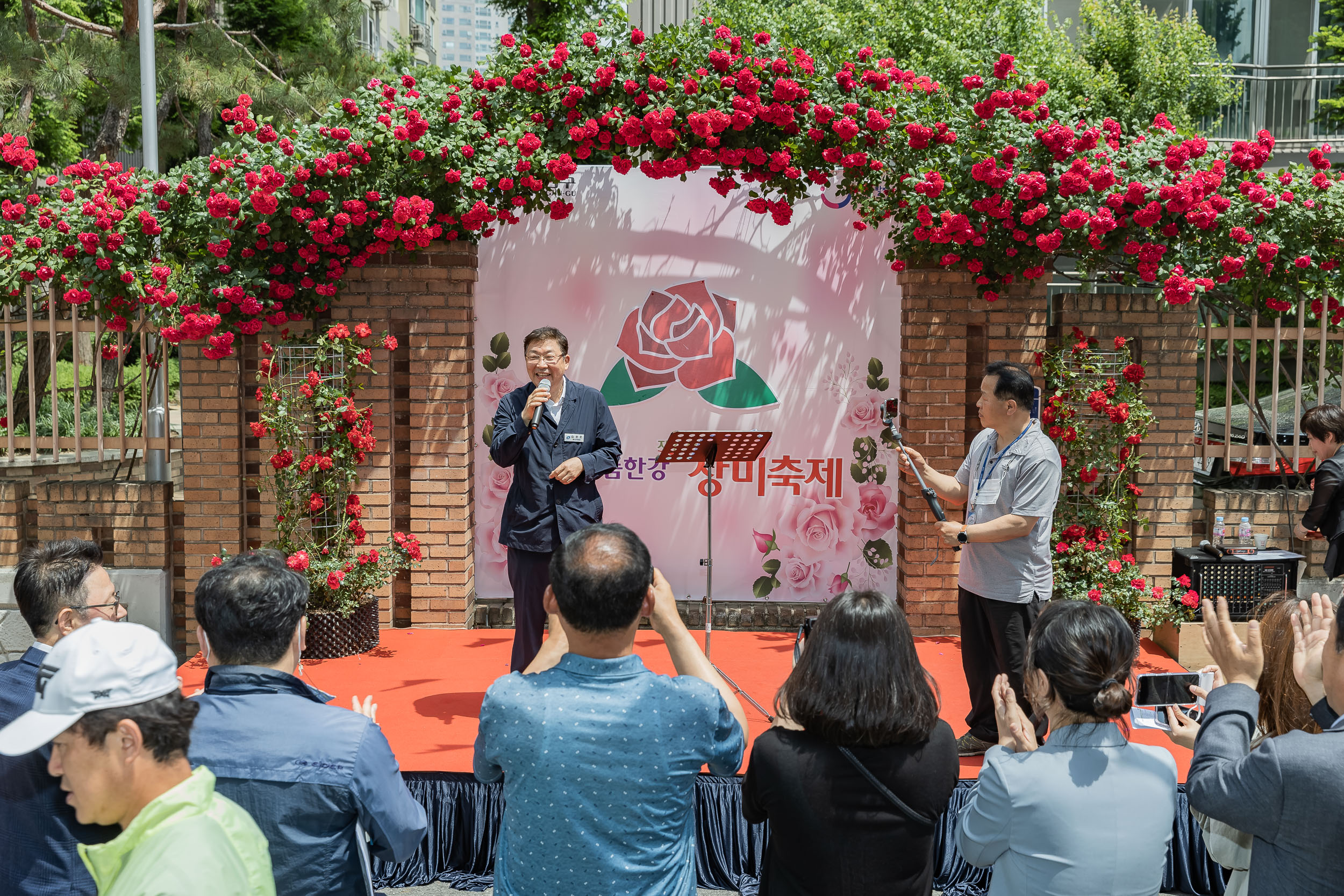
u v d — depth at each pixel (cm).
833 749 216
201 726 209
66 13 1384
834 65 579
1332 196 557
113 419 995
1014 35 1344
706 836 396
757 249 655
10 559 600
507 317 659
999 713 227
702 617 655
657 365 660
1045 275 604
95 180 588
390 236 583
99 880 158
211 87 1224
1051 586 437
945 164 567
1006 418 427
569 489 474
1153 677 285
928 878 220
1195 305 602
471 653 591
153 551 605
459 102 577
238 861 159
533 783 202
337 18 1453
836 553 665
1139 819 207
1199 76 1341
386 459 627
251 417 622
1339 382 657
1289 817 189
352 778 209
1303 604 231
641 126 568
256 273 577
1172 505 610
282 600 218
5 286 570
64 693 158
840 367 658
